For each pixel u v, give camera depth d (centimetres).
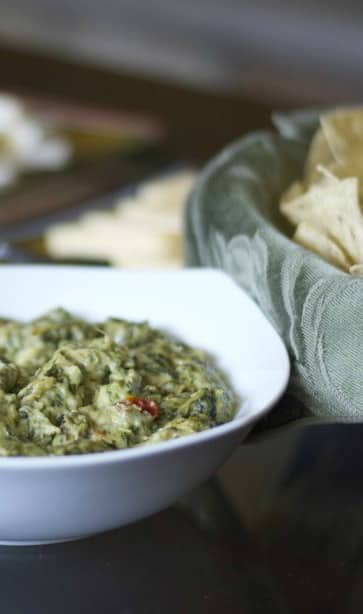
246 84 221
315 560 66
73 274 81
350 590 64
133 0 233
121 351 72
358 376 69
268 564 66
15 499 61
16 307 80
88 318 80
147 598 63
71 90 220
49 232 115
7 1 251
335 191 78
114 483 61
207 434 61
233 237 79
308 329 71
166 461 61
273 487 72
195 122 206
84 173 133
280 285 73
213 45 226
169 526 68
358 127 86
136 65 232
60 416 67
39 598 62
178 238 113
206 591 63
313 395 72
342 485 72
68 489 61
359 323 69
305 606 62
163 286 80
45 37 242
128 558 66
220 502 71
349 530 68
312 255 73
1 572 64
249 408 69
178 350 76
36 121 151
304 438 78
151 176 134
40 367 73
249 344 75
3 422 65
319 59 215
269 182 86
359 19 211
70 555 66
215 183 83
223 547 67
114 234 113
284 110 213
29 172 132
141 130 151
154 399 70
